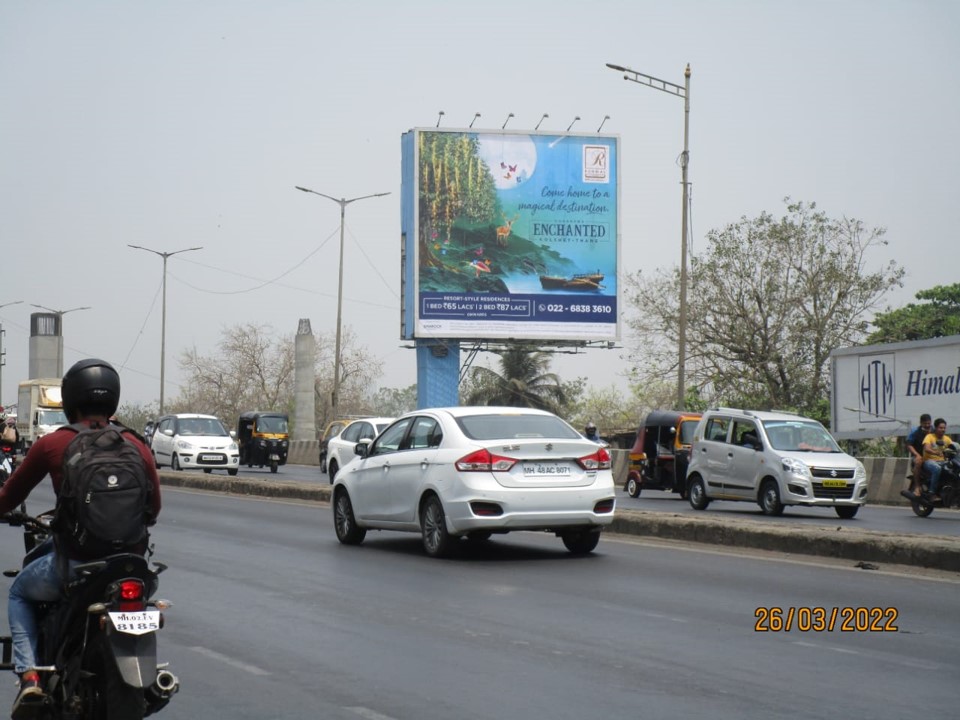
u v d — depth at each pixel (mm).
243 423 50750
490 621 10188
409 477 15352
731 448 24578
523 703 7250
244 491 28781
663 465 30078
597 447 14859
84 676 5617
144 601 5566
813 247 49875
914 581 12609
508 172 55375
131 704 5387
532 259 55406
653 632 9641
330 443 34125
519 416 15375
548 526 14594
